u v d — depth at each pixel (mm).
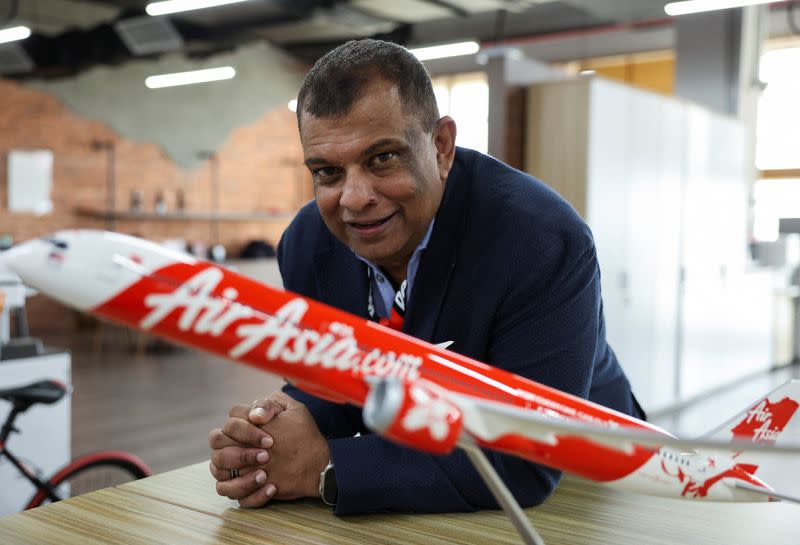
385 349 539
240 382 5176
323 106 682
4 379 2406
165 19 6801
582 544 734
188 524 780
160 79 8055
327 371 522
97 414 4191
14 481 2311
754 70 6250
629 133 3826
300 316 526
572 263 843
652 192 4094
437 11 7660
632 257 3926
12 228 7156
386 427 389
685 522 800
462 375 550
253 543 731
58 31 7793
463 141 9867
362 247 758
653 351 4203
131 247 510
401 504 799
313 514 814
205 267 519
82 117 7656
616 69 8938
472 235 864
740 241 5426
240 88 9102
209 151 8797
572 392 834
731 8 5727
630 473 550
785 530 778
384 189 708
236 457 823
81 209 7664
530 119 3621
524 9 7984
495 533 763
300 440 835
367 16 7559
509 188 887
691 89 5930
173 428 3922
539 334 836
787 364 6348
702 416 4328
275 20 7797
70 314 7441
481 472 458
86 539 734
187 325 505
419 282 865
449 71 9664
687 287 4566
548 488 823
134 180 8125
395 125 687
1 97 7039
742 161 5387
